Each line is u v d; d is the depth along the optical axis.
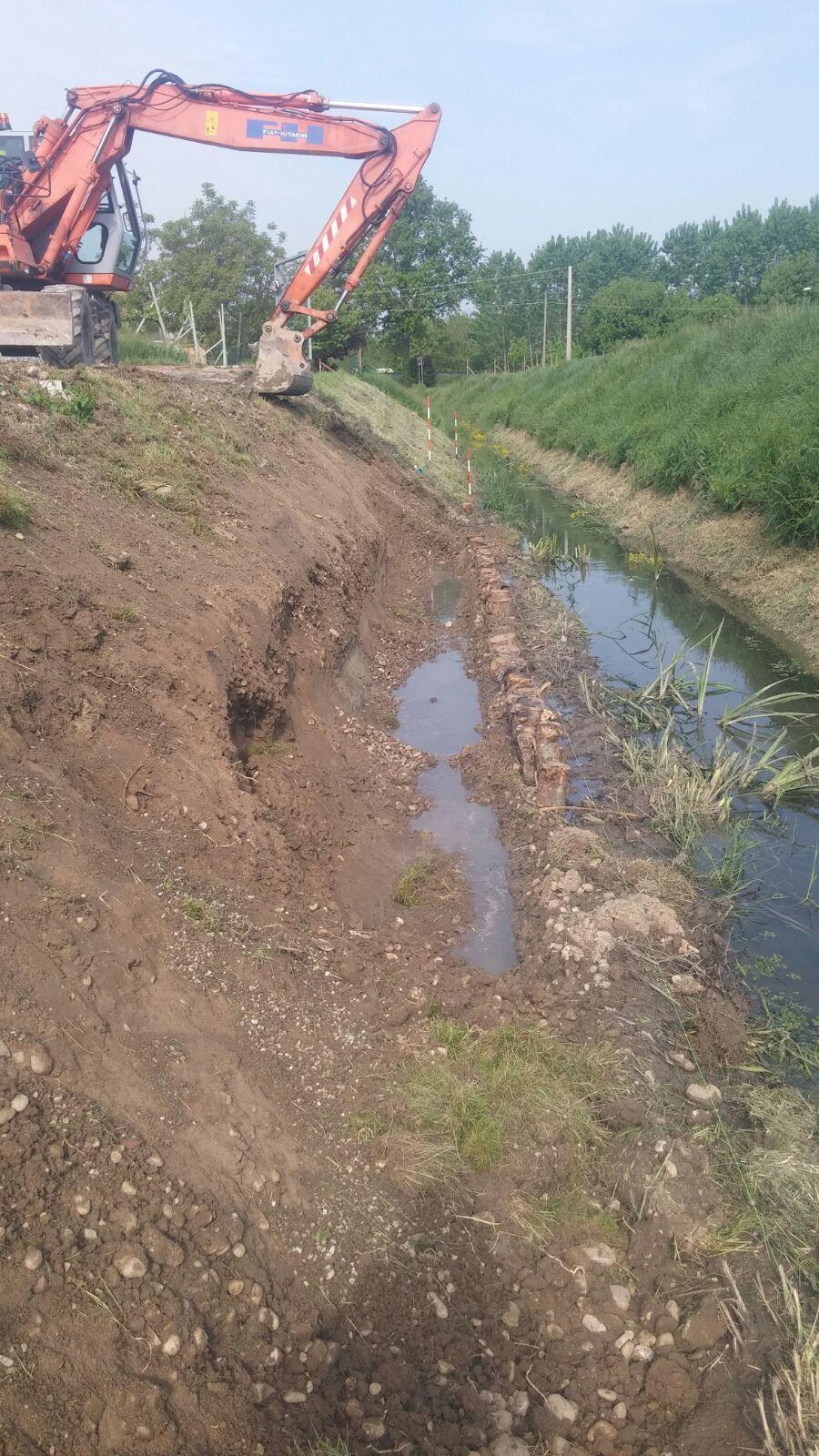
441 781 8.46
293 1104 4.09
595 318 50.34
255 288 44.19
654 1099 4.48
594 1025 5.00
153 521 7.95
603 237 78.69
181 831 5.30
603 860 6.55
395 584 14.58
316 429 16.77
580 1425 3.25
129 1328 2.99
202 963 4.46
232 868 5.40
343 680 9.52
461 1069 4.64
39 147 13.27
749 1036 5.15
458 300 58.62
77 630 5.75
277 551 9.34
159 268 42.78
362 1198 3.83
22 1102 3.36
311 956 5.14
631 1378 3.39
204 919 4.70
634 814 7.43
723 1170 4.14
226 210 43.09
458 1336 3.45
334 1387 3.18
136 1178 3.39
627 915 5.81
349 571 11.41
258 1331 3.23
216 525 8.73
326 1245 3.59
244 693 6.91
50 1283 2.97
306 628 8.99
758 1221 3.83
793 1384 3.17
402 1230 3.77
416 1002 5.19
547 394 33.34
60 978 3.84
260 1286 3.34
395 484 18.88
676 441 17.66
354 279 15.21
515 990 5.39
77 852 4.43
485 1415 3.23
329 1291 3.47
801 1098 4.62
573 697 9.87
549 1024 5.05
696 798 7.52
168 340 34.94
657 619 12.73
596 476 22.75
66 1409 2.72
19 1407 2.64
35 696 5.13
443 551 17.30
